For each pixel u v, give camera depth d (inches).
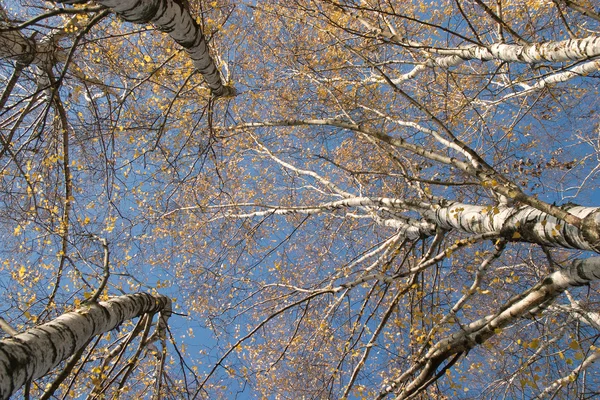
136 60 179.2
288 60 238.7
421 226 159.8
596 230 90.3
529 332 189.8
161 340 139.3
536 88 212.2
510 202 123.0
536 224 110.7
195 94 225.6
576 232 99.7
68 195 170.1
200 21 145.3
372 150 262.8
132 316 125.7
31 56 153.3
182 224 273.7
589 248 95.2
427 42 230.2
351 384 147.0
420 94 273.9
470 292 133.8
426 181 118.0
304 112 255.1
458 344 124.6
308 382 192.5
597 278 101.4
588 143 252.5
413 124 152.6
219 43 237.8
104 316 109.5
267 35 273.4
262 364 233.0
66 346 92.6
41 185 183.3
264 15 262.2
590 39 112.2
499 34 145.3
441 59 201.5
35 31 153.2
